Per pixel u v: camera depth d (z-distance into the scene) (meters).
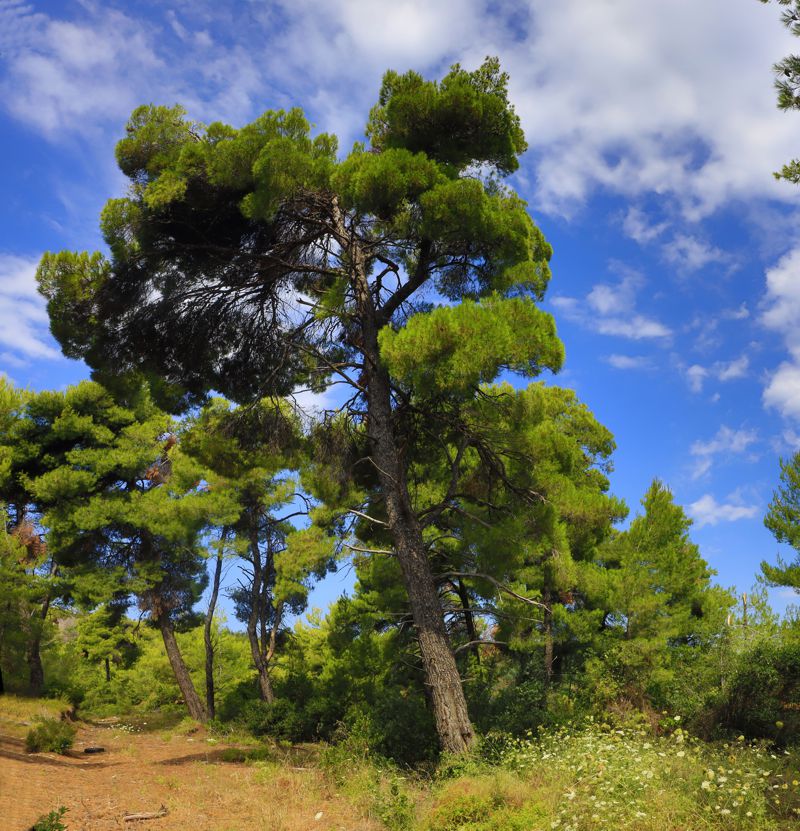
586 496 18.12
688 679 17.05
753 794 7.03
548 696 15.52
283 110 12.83
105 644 36.09
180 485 25.98
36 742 14.44
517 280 13.78
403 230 12.27
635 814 6.48
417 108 12.65
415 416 14.42
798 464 19.44
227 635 36.69
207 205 13.80
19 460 27.34
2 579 23.53
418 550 12.19
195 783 11.02
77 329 15.30
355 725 13.88
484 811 7.42
